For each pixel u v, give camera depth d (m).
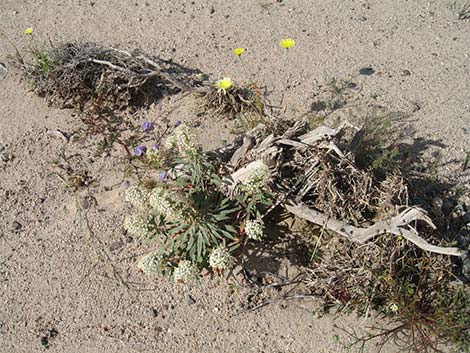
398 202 1.18
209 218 1.15
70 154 1.42
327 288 1.13
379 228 1.13
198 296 1.18
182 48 1.61
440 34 1.60
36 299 1.19
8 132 1.47
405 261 1.14
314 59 1.56
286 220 1.24
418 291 1.12
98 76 1.50
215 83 1.47
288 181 1.20
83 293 1.19
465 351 1.06
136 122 1.47
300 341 1.11
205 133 1.43
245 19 1.68
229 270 1.17
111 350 1.12
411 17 1.66
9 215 1.32
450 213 1.24
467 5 1.67
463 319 1.07
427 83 1.48
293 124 1.31
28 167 1.40
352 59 1.55
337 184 1.20
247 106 1.45
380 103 1.45
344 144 1.25
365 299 1.11
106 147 1.42
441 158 1.33
